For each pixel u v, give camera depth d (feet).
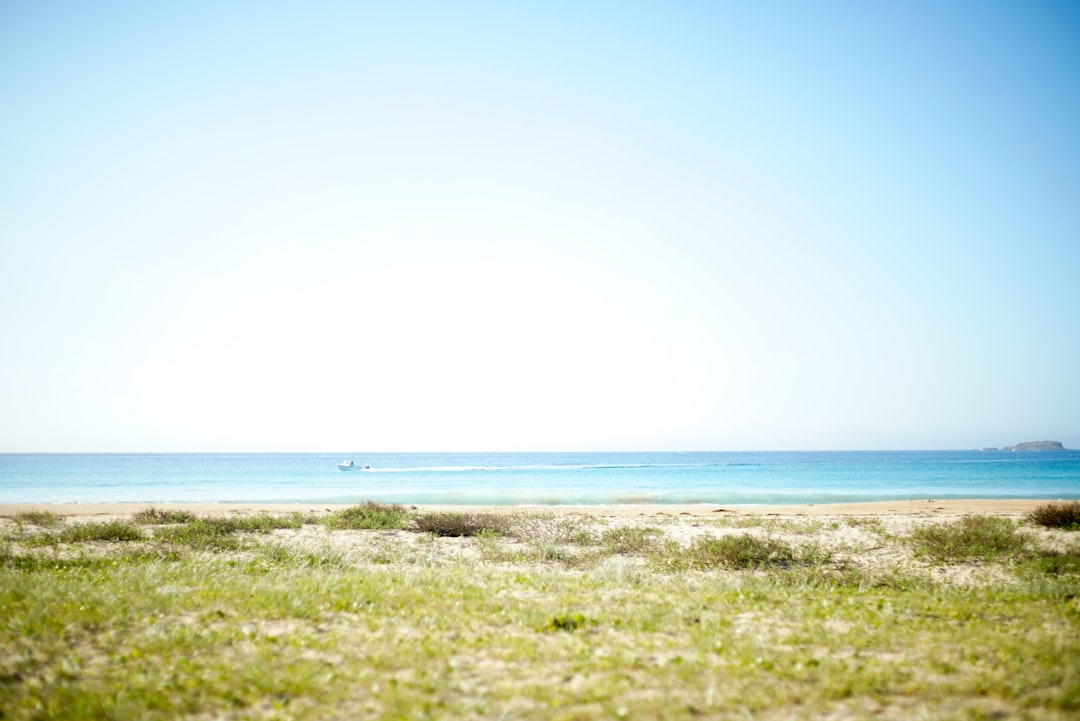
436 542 65.77
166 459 570.87
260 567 46.57
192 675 22.65
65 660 23.75
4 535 66.18
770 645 26.89
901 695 21.18
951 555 55.62
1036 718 18.98
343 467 301.63
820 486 183.52
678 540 66.23
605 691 21.24
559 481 212.02
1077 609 33.71
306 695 21.38
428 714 19.60
